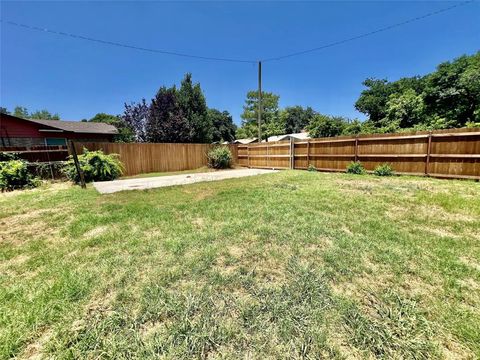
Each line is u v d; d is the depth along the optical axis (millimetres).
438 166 6270
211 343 1254
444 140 6129
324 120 19234
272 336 1289
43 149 8492
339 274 1899
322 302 1558
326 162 9172
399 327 1334
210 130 19922
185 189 5848
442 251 2238
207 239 2619
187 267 2045
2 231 3113
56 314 1482
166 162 11680
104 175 8406
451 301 1557
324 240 2545
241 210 3711
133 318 1444
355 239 2537
